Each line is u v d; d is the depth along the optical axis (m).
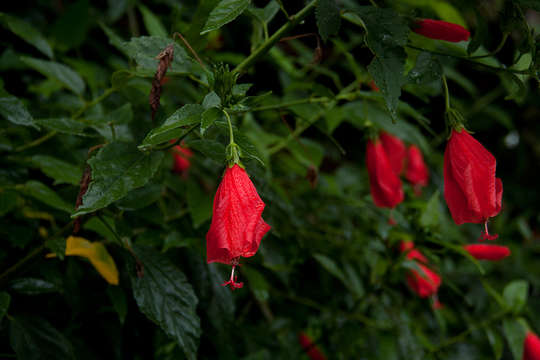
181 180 0.74
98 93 0.75
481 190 0.60
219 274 0.71
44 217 0.70
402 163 0.83
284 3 0.80
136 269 0.64
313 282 0.90
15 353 0.65
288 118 0.86
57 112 0.77
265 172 0.77
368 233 0.88
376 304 0.82
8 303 0.61
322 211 0.92
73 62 0.81
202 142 0.61
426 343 0.84
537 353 0.78
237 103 0.58
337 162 1.24
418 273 0.77
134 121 0.67
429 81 0.63
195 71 0.64
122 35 1.01
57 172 0.66
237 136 0.57
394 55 0.58
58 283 0.66
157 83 0.59
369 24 0.58
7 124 0.71
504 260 1.21
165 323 0.63
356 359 0.85
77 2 0.82
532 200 1.55
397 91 0.58
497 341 0.81
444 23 0.62
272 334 0.82
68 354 0.64
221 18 0.58
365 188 1.05
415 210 0.81
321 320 0.85
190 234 0.71
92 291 0.70
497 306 0.83
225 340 0.73
